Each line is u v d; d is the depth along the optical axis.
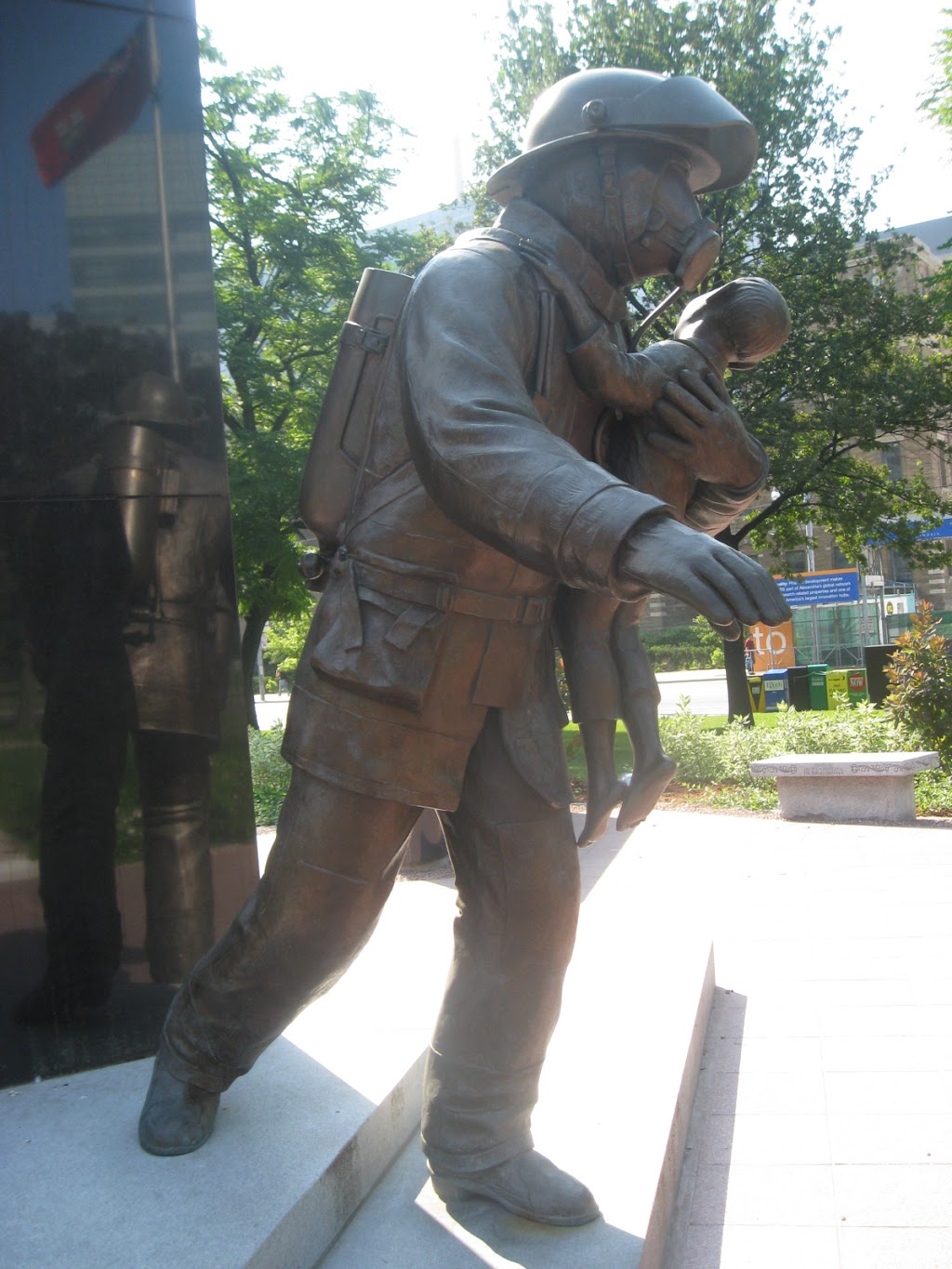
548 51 18.30
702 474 2.29
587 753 2.40
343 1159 2.39
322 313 16.48
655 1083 3.04
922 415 18.48
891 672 10.74
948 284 17.94
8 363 3.28
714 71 17.67
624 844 8.11
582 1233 2.29
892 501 19.98
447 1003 2.36
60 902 3.28
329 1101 2.63
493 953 2.30
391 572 2.15
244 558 15.10
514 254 2.19
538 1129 2.77
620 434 2.34
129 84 3.46
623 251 2.27
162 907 3.45
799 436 18.52
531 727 2.26
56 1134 2.55
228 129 15.83
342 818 2.18
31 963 3.22
